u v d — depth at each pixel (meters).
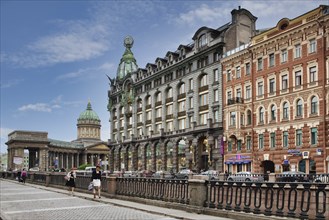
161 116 80.81
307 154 46.47
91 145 180.00
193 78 70.44
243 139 57.28
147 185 22.91
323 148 44.56
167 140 77.75
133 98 91.62
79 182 34.28
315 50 46.44
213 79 65.19
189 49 74.00
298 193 14.11
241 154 57.44
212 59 65.50
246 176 42.03
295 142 48.69
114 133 103.88
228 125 59.62
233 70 60.38
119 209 20.39
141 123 89.00
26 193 34.00
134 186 24.34
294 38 49.34
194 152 68.50
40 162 150.25
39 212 19.02
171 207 19.70
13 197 29.19
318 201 13.02
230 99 59.47
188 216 16.59
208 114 65.88
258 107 54.84
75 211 19.39
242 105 57.66
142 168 86.44
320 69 45.53
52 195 31.30
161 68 81.44
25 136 148.50
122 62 105.12
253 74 55.94
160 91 81.81
